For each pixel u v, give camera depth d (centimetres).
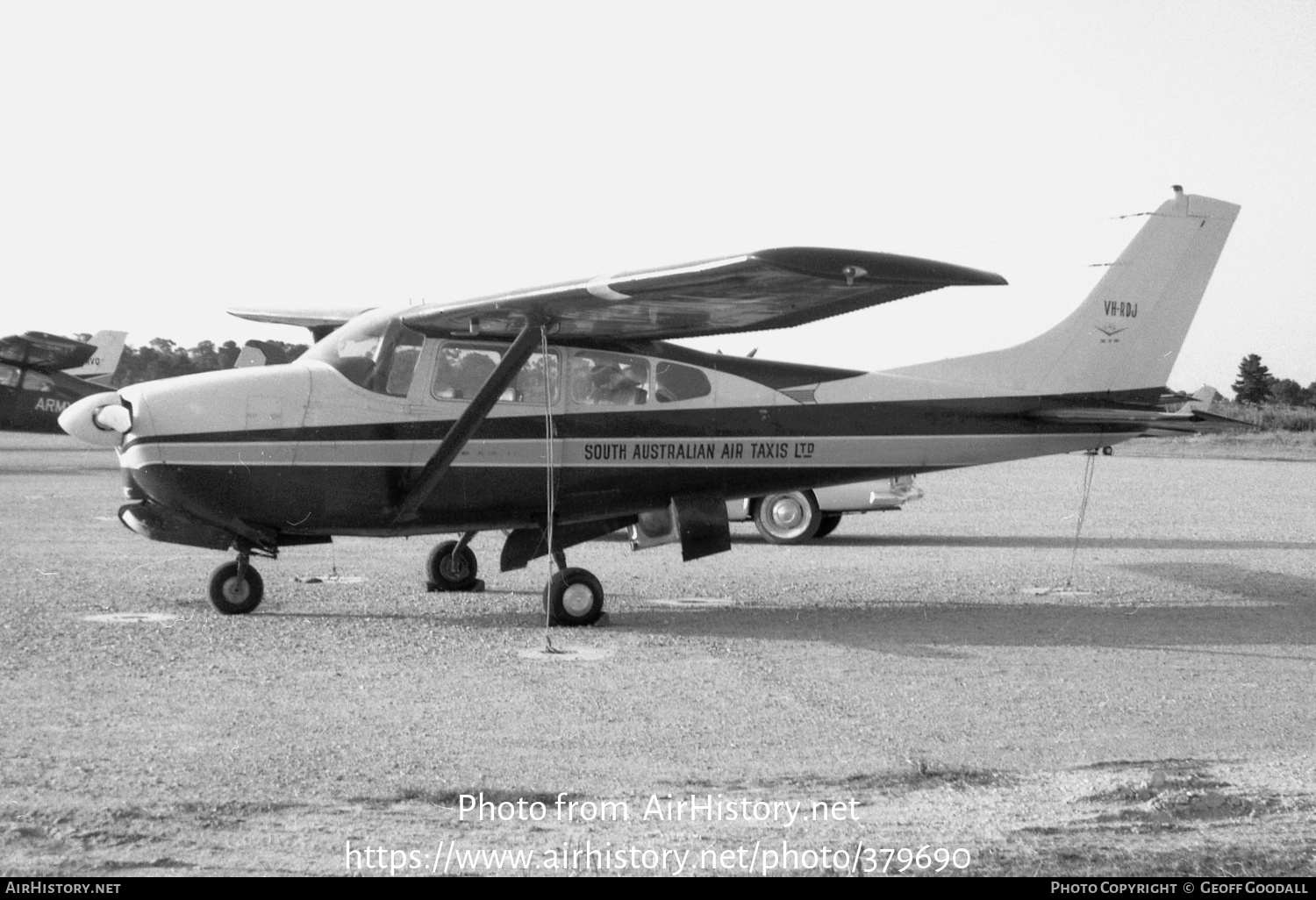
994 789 538
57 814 476
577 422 996
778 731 634
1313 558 1498
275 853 441
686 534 1028
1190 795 527
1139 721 670
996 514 2152
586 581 948
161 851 440
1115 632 959
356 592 1106
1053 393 1134
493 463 974
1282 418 6675
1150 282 1160
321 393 945
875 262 739
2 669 741
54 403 3152
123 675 734
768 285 813
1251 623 1012
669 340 1057
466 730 622
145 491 934
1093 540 1708
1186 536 1780
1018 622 1004
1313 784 550
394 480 959
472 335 970
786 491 1071
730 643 888
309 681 730
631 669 786
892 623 991
